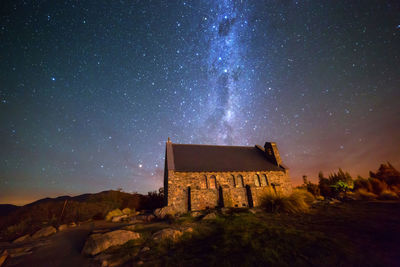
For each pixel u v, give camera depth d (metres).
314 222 9.48
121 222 14.48
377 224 8.40
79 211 16.19
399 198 16.09
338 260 5.02
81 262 6.46
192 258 5.89
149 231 9.67
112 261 6.15
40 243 9.02
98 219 16.88
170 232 8.54
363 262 4.86
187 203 17.77
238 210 14.02
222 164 21.28
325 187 22.70
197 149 24.70
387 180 25.14
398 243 6.01
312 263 4.95
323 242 6.37
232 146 27.94
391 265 4.66
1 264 6.50
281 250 5.89
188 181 18.62
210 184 19.27
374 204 13.92
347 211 11.94
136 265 5.70
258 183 20.69
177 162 20.28
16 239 9.84
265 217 11.37
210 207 17.70
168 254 6.53
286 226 8.91
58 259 6.84
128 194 23.95
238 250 6.16
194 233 8.73
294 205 13.10
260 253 5.73
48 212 15.09
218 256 5.79
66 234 10.82
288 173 21.83
